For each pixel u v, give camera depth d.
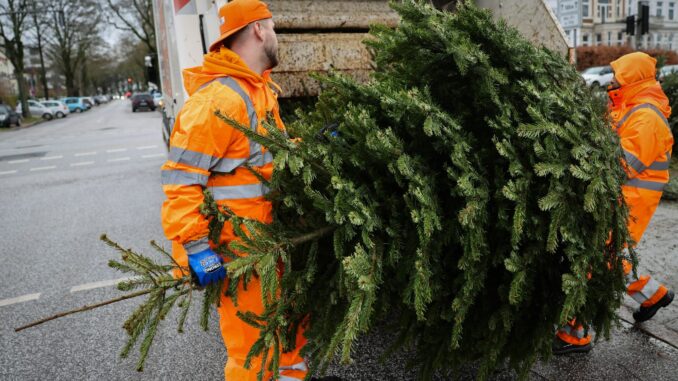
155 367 3.06
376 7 4.14
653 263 3.90
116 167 10.68
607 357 2.84
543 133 1.86
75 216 6.67
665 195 5.55
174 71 4.45
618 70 2.95
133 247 5.22
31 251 5.31
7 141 19.58
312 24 3.86
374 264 1.75
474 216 1.75
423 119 1.86
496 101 1.88
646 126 2.71
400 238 1.87
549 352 2.10
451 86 2.07
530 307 2.11
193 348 3.25
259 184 2.05
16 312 3.88
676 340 2.95
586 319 2.23
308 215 2.01
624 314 3.27
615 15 43.53
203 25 3.67
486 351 2.05
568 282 1.83
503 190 1.76
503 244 1.95
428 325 2.02
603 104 2.33
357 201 1.76
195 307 3.77
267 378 2.25
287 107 3.88
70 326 3.61
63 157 12.95
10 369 3.10
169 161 1.89
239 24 2.06
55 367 3.10
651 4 42.94
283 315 1.93
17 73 36.16
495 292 2.07
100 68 70.62
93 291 4.20
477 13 1.91
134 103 39.56
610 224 2.02
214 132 1.88
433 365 2.16
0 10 34.72
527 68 1.98
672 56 26.83
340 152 1.92
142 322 1.79
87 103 53.09
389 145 1.78
